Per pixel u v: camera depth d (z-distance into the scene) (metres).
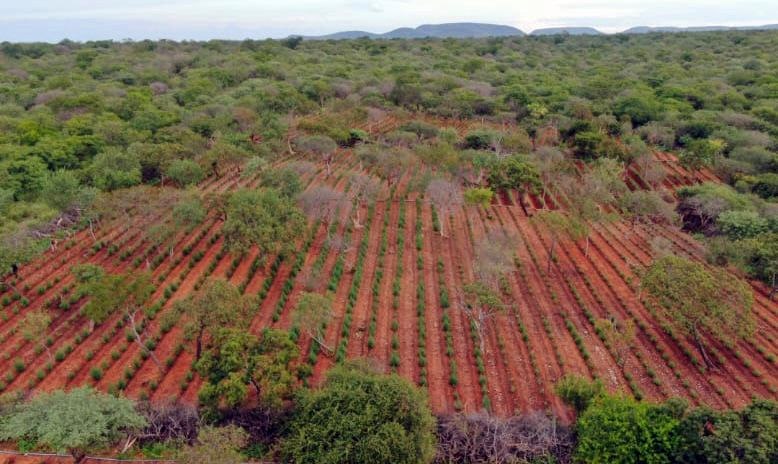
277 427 29.12
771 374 35.81
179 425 29.14
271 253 47.50
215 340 30.61
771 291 45.94
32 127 77.94
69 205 53.75
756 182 63.25
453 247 54.25
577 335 39.25
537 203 66.75
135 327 39.56
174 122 88.88
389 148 75.31
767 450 22.86
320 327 37.00
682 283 36.88
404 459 24.59
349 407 26.47
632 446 25.41
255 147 77.00
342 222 59.03
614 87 110.19
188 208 49.09
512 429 28.31
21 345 38.62
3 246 44.16
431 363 36.84
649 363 37.09
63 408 26.22
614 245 55.09
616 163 69.94
